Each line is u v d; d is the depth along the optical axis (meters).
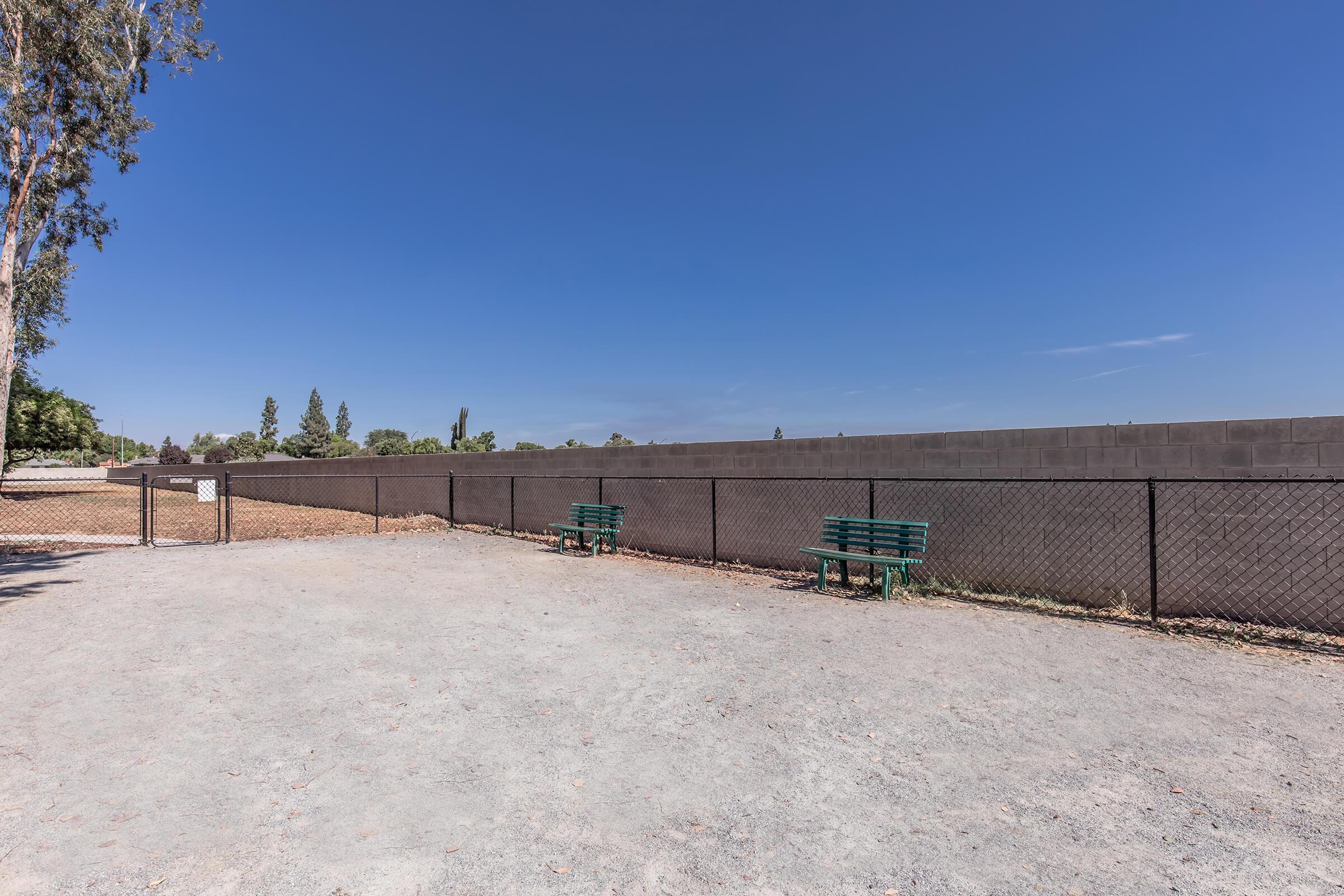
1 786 3.18
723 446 9.61
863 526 7.49
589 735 3.78
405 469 17.66
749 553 9.30
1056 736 3.70
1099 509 6.58
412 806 3.01
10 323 10.50
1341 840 2.68
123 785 3.20
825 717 4.01
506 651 5.38
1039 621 6.14
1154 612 5.92
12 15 10.08
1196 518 6.08
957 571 7.45
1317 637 5.39
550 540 12.30
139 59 12.52
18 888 2.39
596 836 2.77
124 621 6.32
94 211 13.23
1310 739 3.62
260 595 7.52
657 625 6.14
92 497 28.23
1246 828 2.78
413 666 5.00
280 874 2.50
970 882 2.45
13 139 10.30
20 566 9.48
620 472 11.17
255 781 3.24
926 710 4.09
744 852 2.65
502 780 3.26
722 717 4.02
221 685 4.60
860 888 2.42
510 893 2.39
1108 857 2.60
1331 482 5.39
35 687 4.55
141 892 2.38
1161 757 3.44
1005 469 7.14
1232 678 4.56
